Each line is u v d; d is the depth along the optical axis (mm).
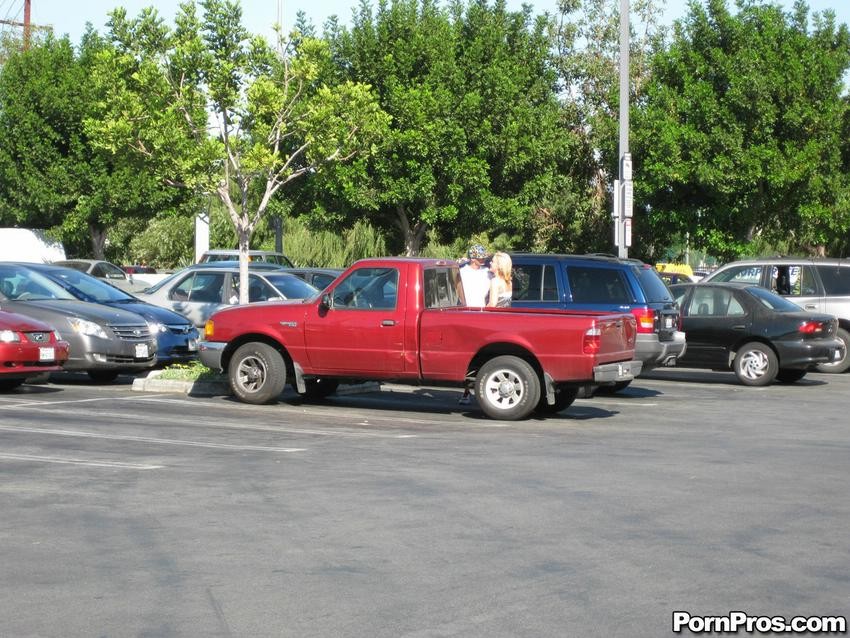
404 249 40094
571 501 8664
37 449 10773
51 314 16578
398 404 15492
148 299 21281
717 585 6406
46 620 5719
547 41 39688
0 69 52594
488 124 36219
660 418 14398
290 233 43625
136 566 6730
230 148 17844
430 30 36906
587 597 6152
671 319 16859
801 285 22203
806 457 11109
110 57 16844
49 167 42375
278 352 14859
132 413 13641
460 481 9445
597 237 42438
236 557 6941
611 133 38062
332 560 6883
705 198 35969
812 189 34031
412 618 5766
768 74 34031
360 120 18031
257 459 10461
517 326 13703
